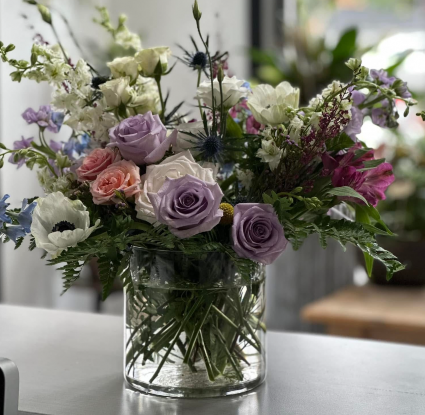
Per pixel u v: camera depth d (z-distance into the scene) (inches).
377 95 38.1
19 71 35.8
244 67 128.4
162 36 128.0
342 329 87.4
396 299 93.7
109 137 36.8
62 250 31.3
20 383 38.7
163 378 36.0
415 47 121.5
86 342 46.6
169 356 35.7
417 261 97.3
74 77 36.1
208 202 30.5
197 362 35.7
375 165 34.6
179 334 35.4
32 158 36.0
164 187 30.7
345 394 37.3
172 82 116.0
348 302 92.0
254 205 32.4
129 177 32.4
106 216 34.4
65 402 35.8
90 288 118.7
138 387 36.9
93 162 34.3
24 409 34.8
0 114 113.1
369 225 33.5
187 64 37.4
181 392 36.0
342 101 34.8
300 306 102.1
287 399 36.3
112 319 52.7
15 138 116.7
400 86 37.2
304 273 101.7
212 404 35.4
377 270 99.2
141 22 129.4
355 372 40.9
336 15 127.0
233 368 36.3
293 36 110.8
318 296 101.7
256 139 35.4
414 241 96.4
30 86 120.8
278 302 103.0
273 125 35.2
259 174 35.6
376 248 33.2
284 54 119.5
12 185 116.6
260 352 37.6
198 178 31.6
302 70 108.3
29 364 42.0
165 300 35.1
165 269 34.5
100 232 33.8
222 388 36.3
